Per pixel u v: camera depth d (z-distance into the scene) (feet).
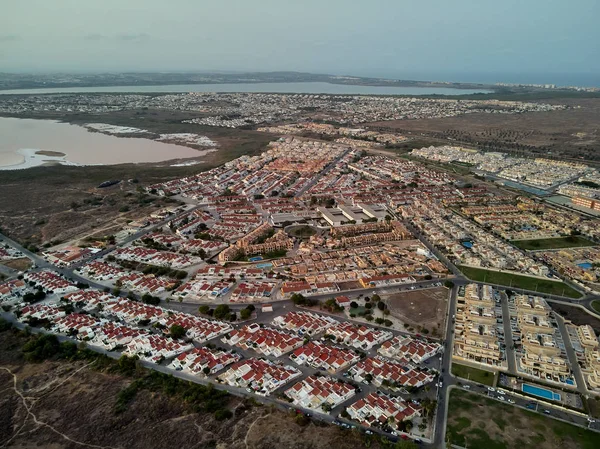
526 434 487.20
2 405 534.37
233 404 535.60
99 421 505.66
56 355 636.48
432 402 532.73
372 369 599.16
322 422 505.66
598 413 522.06
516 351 641.40
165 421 506.07
